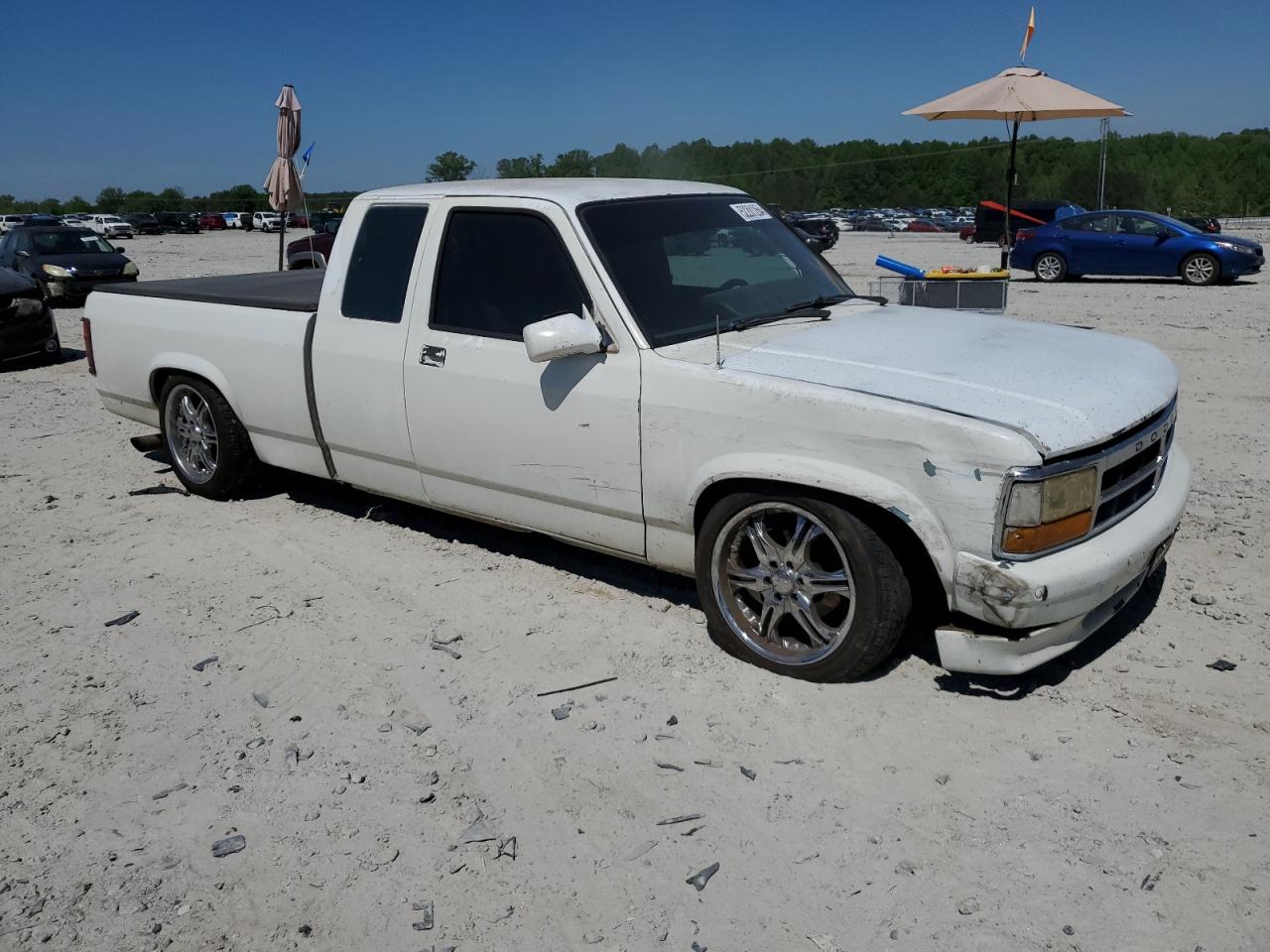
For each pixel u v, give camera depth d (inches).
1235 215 3993.6
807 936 102.8
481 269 178.7
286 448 224.1
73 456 295.3
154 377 246.8
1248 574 180.4
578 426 164.2
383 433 195.9
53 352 468.8
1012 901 106.1
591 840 118.5
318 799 127.9
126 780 133.3
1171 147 5012.3
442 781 130.6
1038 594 127.6
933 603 158.6
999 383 139.2
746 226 191.3
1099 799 121.1
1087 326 487.8
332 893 111.7
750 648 154.8
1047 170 5039.4
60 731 145.0
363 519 230.1
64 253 726.5
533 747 136.9
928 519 131.8
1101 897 106.0
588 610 177.2
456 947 103.4
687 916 106.2
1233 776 124.3
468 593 186.5
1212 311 543.5
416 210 190.1
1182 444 266.1
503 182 187.3
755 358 151.1
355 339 196.2
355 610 181.3
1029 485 125.7
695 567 159.9
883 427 133.6
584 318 162.4
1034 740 133.4
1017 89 360.5
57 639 173.9
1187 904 104.6
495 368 173.5
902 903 106.6
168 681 158.2
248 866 116.5
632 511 162.6
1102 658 153.1
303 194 502.9
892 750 132.4
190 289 247.3
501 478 179.2
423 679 155.9
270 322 215.3
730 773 129.5
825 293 189.2
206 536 221.9
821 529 142.9
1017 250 799.7
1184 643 156.9
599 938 103.7
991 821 118.3
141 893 112.7
